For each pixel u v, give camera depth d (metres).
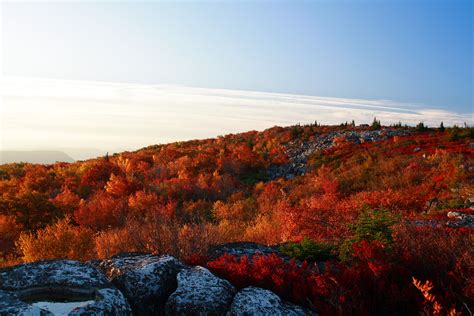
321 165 35.66
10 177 28.52
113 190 24.02
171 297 4.86
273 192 25.31
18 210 16.91
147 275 5.24
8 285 4.48
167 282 5.38
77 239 10.49
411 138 38.84
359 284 5.00
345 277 5.12
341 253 6.50
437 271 5.29
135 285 5.12
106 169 29.73
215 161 38.28
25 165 35.66
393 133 43.56
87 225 16.58
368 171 26.91
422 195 17.45
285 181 32.62
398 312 4.78
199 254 7.00
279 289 5.32
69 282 4.57
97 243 9.68
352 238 6.72
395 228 6.99
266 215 17.56
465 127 38.19
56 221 16.83
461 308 4.44
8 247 13.19
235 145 49.78
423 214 13.80
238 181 32.28
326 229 10.33
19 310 3.73
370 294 4.96
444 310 4.39
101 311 4.06
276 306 4.68
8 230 14.52
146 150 51.53
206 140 59.59
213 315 4.68
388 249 5.93
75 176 29.36
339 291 4.91
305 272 5.87
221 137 60.62
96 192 24.31
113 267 5.60
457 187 17.30
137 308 5.02
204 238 7.87
